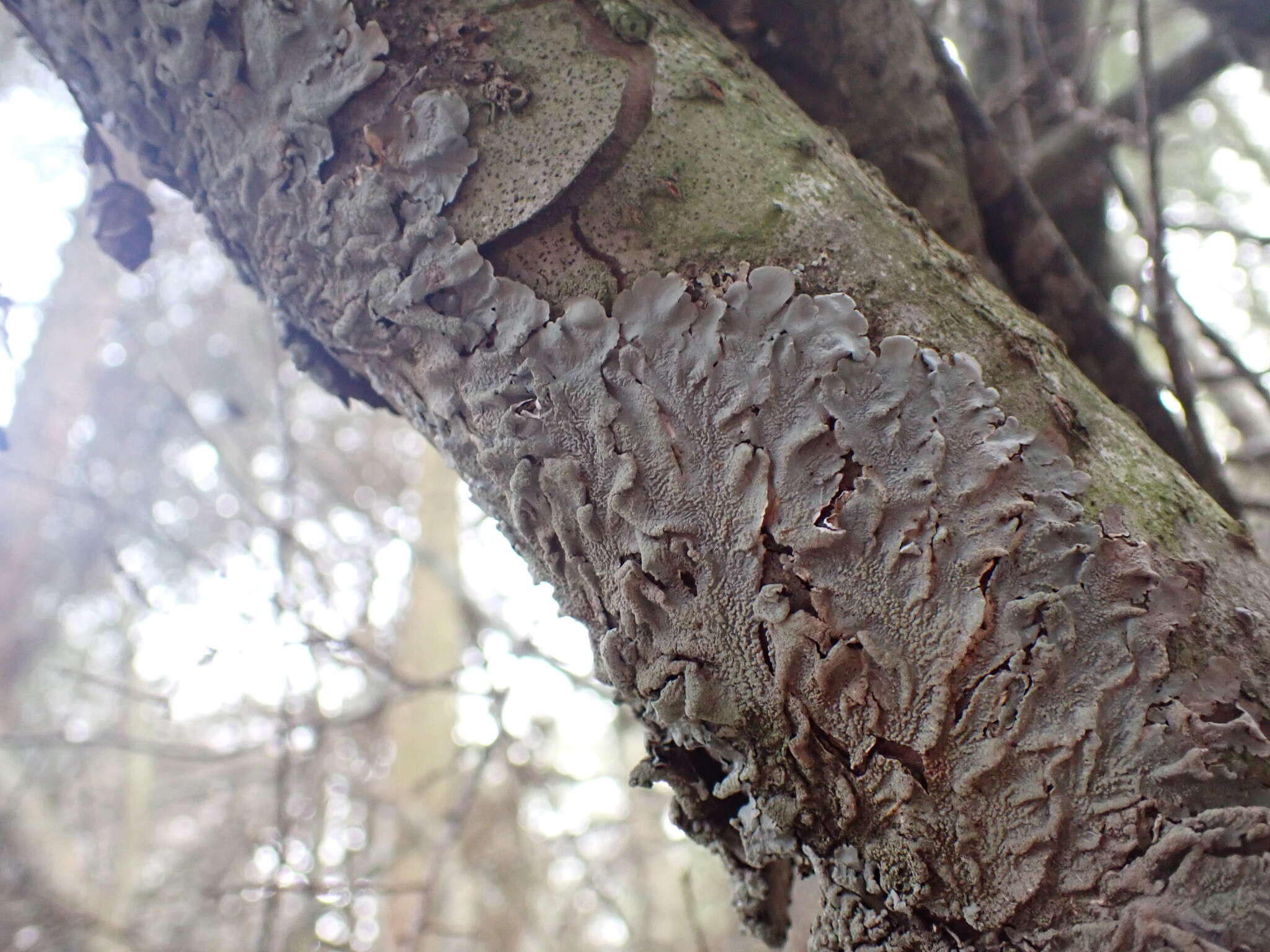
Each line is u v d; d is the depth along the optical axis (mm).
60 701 1326
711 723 179
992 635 166
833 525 170
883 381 172
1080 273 288
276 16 189
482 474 198
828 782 175
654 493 176
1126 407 290
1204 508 179
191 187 217
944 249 194
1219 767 159
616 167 184
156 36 196
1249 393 667
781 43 237
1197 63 417
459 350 187
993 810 167
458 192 186
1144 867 159
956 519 168
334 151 190
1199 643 165
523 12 190
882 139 251
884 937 176
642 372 176
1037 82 420
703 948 479
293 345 229
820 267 180
